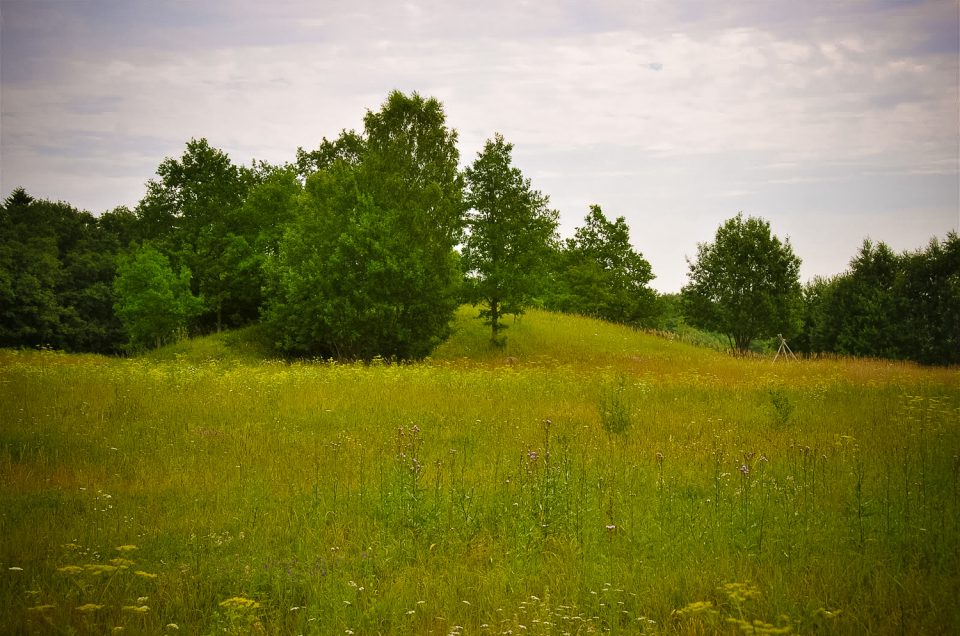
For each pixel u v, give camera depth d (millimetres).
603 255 62594
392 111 37906
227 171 51594
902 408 16344
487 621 5734
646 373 25250
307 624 5672
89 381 18672
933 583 6086
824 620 5535
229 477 10352
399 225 34438
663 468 10484
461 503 8336
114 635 5309
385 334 32125
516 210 36000
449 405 16516
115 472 10586
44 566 6695
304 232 36188
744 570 6586
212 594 6352
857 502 8281
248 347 38250
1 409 14438
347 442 12461
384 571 6828
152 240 49906
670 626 5629
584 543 7324
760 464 10727
